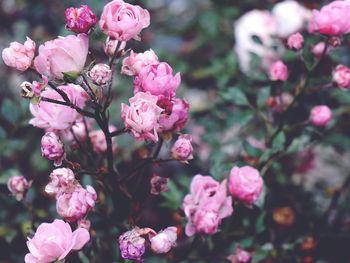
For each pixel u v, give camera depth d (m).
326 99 1.19
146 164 0.91
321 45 1.06
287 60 1.17
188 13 1.61
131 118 0.82
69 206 0.83
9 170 1.15
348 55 1.32
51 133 0.85
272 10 1.36
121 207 0.93
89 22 0.82
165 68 0.83
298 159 1.25
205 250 1.03
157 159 0.90
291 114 1.14
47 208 1.21
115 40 0.85
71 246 0.81
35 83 0.81
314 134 1.07
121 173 1.07
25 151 1.29
